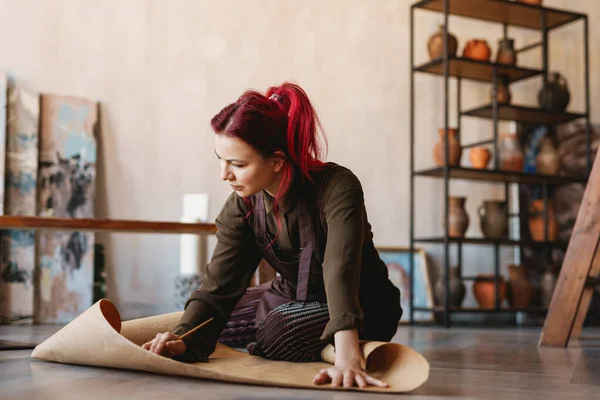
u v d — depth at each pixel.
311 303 2.12
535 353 3.01
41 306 4.80
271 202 2.00
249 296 2.92
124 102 5.25
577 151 6.36
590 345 3.51
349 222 1.83
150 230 2.89
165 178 5.30
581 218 3.43
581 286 3.37
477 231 6.28
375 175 5.93
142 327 2.25
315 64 5.82
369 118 5.95
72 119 5.05
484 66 5.70
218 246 2.16
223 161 1.85
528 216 6.25
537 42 6.57
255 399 1.51
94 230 2.82
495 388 1.83
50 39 5.09
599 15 6.86
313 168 1.93
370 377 1.64
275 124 1.83
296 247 2.04
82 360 2.01
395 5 6.11
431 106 6.16
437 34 5.67
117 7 5.27
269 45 5.68
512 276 5.86
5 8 5.00
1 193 4.70
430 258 6.07
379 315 2.22
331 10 5.90
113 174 5.19
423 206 6.09
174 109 5.36
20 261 4.74
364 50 5.98
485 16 5.84
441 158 5.62
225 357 2.18
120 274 5.14
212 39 5.51
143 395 1.54
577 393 1.76
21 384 1.70
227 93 5.52
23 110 4.87
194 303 2.10
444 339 3.91
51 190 4.93
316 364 2.04
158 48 5.36
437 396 1.65
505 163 5.83
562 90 5.98
